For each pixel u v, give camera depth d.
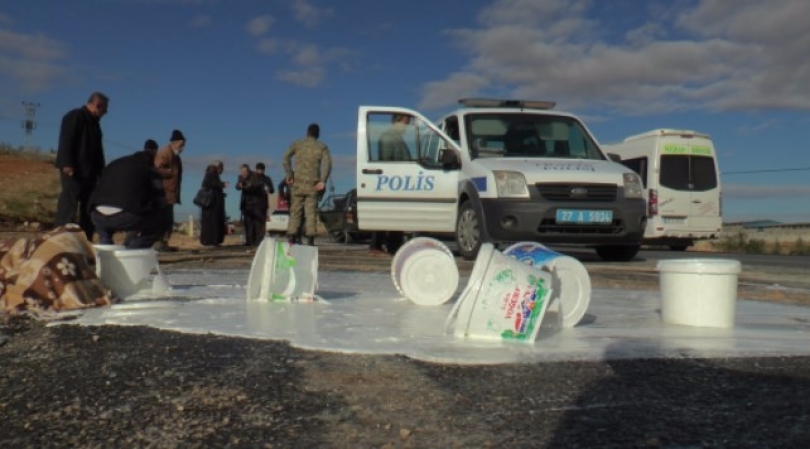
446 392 2.64
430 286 4.91
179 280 6.57
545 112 10.33
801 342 3.60
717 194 17.50
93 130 8.08
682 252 17.20
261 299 4.94
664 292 4.24
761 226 34.69
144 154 7.24
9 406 2.52
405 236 12.23
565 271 3.97
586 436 2.19
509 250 4.38
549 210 8.73
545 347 3.38
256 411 2.43
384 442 2.15
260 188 15.38
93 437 2.20
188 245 16.98
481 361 3.08
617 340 3.59
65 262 4.54
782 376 2.92
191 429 2.26
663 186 17.12
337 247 16.11
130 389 2.69
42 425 2.31
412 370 2.96
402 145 9.96
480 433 2.22
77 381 2.81
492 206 8.84
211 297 5.12
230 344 3.45
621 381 2.81
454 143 9.86
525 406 2.48
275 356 3.20
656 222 17.08
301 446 2.11
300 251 5.06
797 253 19.80
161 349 3.34
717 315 4.04
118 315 4.26
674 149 17.27
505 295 3.53
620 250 10.07
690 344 3.50
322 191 10.76
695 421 2.34
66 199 7.88
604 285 6.65
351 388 2.69
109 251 4.98
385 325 3.97
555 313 3.95
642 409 2.46
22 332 3.81
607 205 8.91
